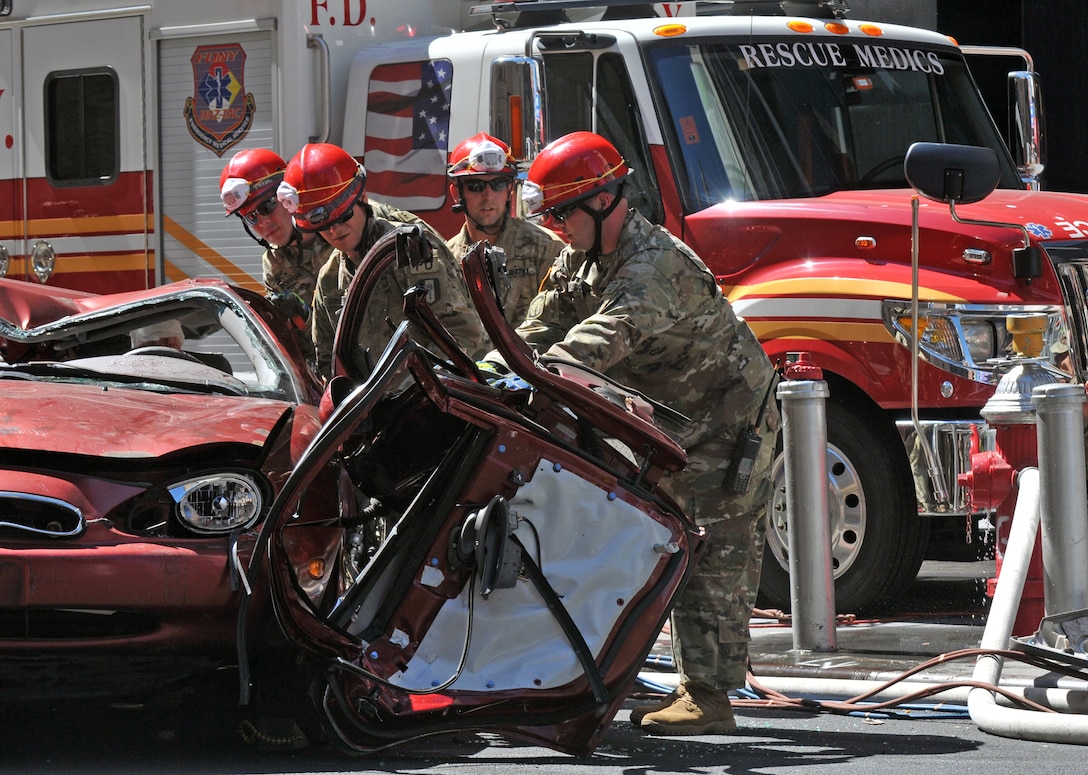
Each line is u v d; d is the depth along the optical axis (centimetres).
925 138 2762
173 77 3111
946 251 2380
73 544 1413
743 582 1698
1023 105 2973
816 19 2789
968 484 1980
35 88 3284
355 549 1808
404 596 1398
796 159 2616
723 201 2544
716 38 2650
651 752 1592
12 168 3322
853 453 2395
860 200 2511
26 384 1712
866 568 2389
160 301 1911
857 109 2705
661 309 1611
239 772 1453
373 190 2873
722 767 1507
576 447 1441
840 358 2383
